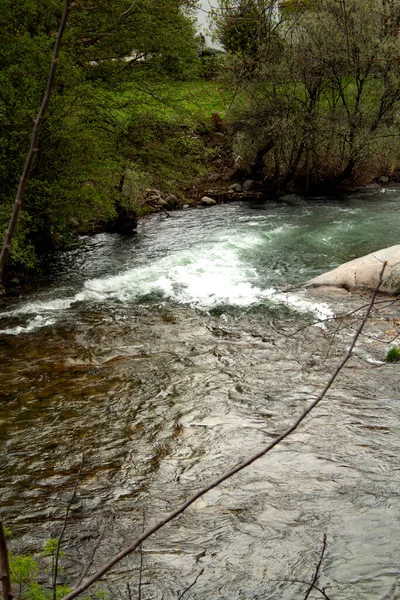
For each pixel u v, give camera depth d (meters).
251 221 18.31
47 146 12.90
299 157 22.30
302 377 8.53
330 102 22.38
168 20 16.14
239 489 6.13
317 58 19.94
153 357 9.41
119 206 17.58
